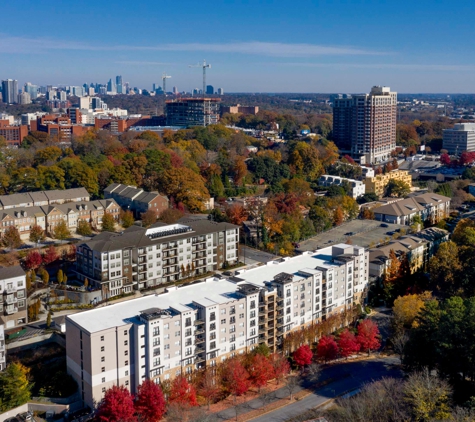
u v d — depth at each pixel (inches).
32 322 6284.5
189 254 7677.2
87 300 6756.9
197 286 5836.6
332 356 5693.9
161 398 4603.8
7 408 4648.1
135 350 4857.3
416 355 5172.2
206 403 4990.2
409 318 5999.0
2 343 5187.0
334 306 6476.4
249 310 5502.0
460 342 4810.5
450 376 4928.6
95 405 4736.7
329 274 6328.7
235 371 5014.8
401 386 4808.1
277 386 5315.0
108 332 4734.3
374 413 4473.4
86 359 4746.6
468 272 6756.9
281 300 5782.5
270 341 5767.7
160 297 5502.0
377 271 7253.9
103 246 6899.6
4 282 6107.3
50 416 4702.3
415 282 7372.1
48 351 5634.8
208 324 5191.9
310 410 4852.4
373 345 5846.5
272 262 6688.0
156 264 7357.3
